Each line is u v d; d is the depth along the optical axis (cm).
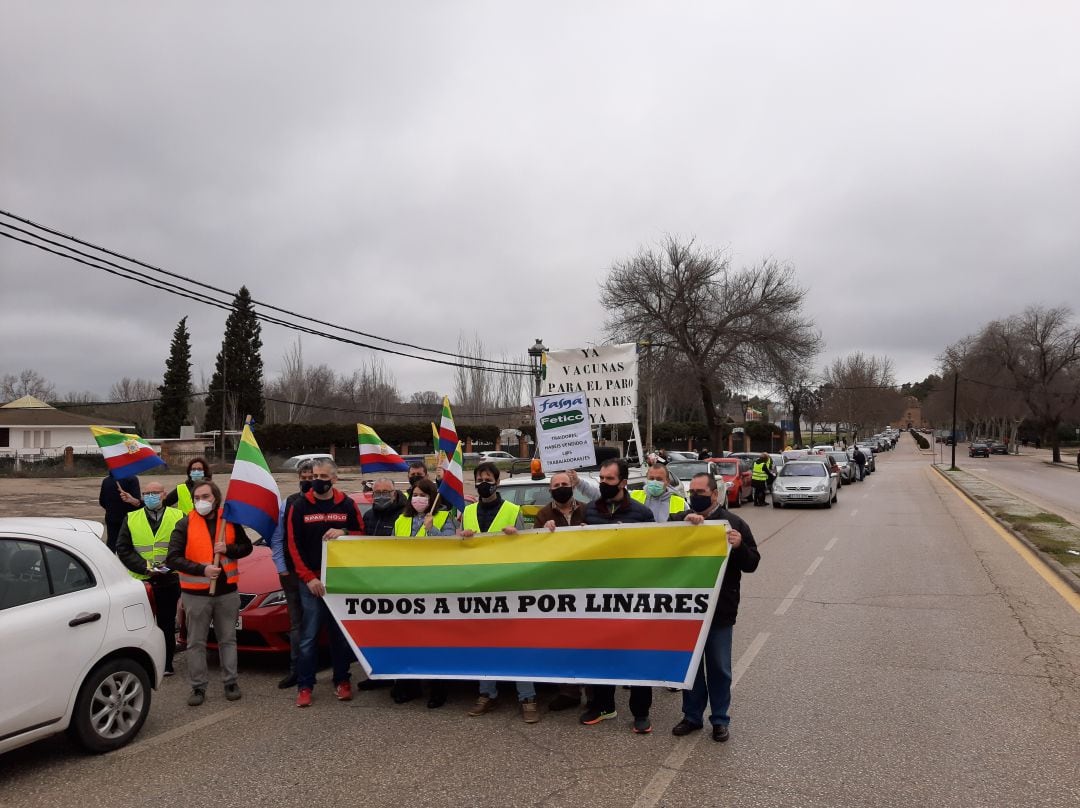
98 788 461
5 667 457
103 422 5906
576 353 1487
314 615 628
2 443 5484
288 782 465
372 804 433
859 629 830
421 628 612
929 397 13175
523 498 1076
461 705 617
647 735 540
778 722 557
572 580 580
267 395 7856
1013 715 562
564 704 605
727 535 541
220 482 3275
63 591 505
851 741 517
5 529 491
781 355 4234
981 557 1330
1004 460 7181
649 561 559
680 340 4272
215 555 624
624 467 593
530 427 6097
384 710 605
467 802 434
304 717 589
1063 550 1318
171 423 6631
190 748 523
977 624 842
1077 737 519
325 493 648
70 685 492
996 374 7444
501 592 595
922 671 673
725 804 427
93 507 2327
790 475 2502
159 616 708
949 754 493
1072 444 11119
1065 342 6712
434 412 8425
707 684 553
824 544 1546
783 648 757
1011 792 438
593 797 439
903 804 425
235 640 644
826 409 10550
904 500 2702
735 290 4369
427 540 616
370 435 878
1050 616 877
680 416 7156
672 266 4341
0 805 439
